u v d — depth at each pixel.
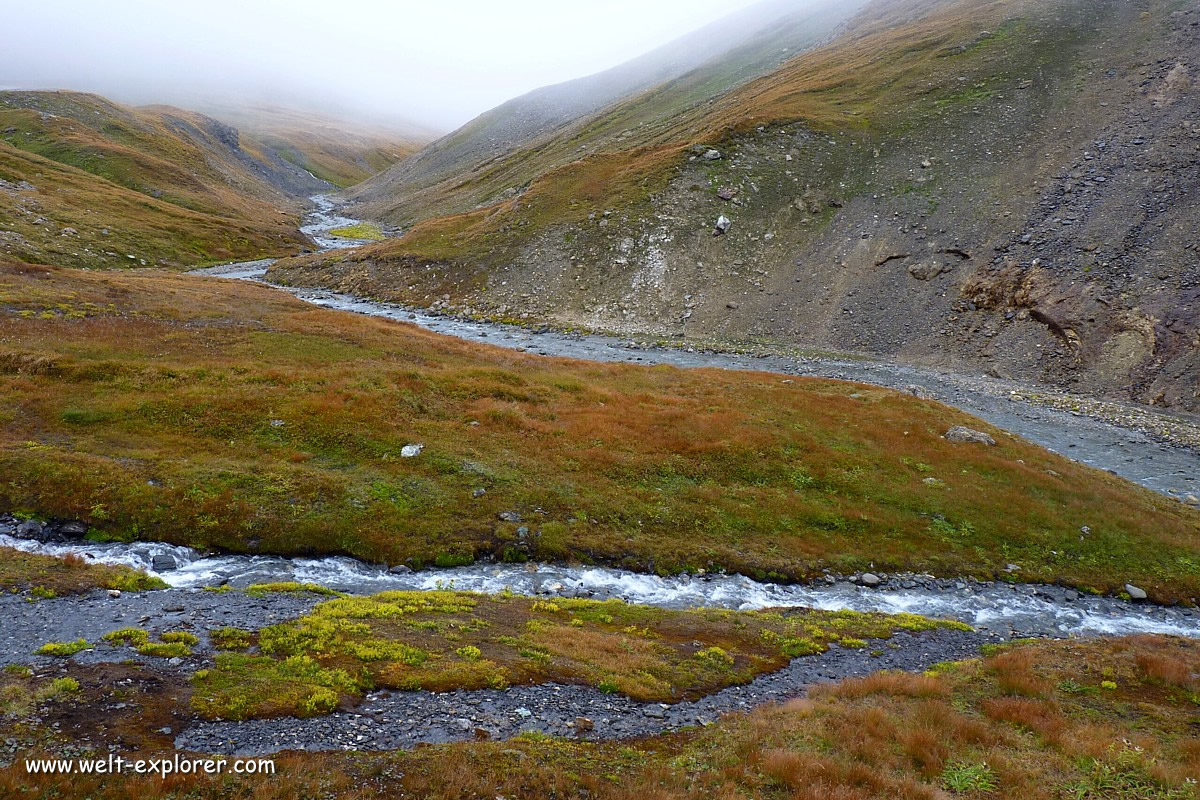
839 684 19.00
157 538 25.31
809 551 30.56
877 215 78.88
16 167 112.38
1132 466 42.19
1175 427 47.47
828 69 121.31
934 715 16.36
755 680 19.66
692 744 15.02
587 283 82.38
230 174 187.62
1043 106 84.19
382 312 80.00
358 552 26.36
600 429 39.09
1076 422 49.28
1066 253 63.88
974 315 65.25
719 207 85.56
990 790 12.92
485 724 15.06
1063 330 58.88
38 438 29.75
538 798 11.73
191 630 17.97
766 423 41.97
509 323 77.56
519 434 37.44
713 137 95.12
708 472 36.03
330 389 38.47
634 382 50.06
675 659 20.09
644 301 78.69
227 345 45.41
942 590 29.09
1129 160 70.06
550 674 17.92
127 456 29.28
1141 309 56.16
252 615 19.59
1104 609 28.53
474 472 32.28
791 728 15.52
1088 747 14.87
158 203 123.50
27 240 83.69
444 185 176.38
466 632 19.84
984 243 69.88
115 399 34.06
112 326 45.09
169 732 12.99
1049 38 98.25
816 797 12.01
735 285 77.88
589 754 14.01
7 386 33.69
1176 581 30.58
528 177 135.38
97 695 13.97
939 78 99.31
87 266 85.00
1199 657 22.38
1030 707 17.27
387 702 15.39
